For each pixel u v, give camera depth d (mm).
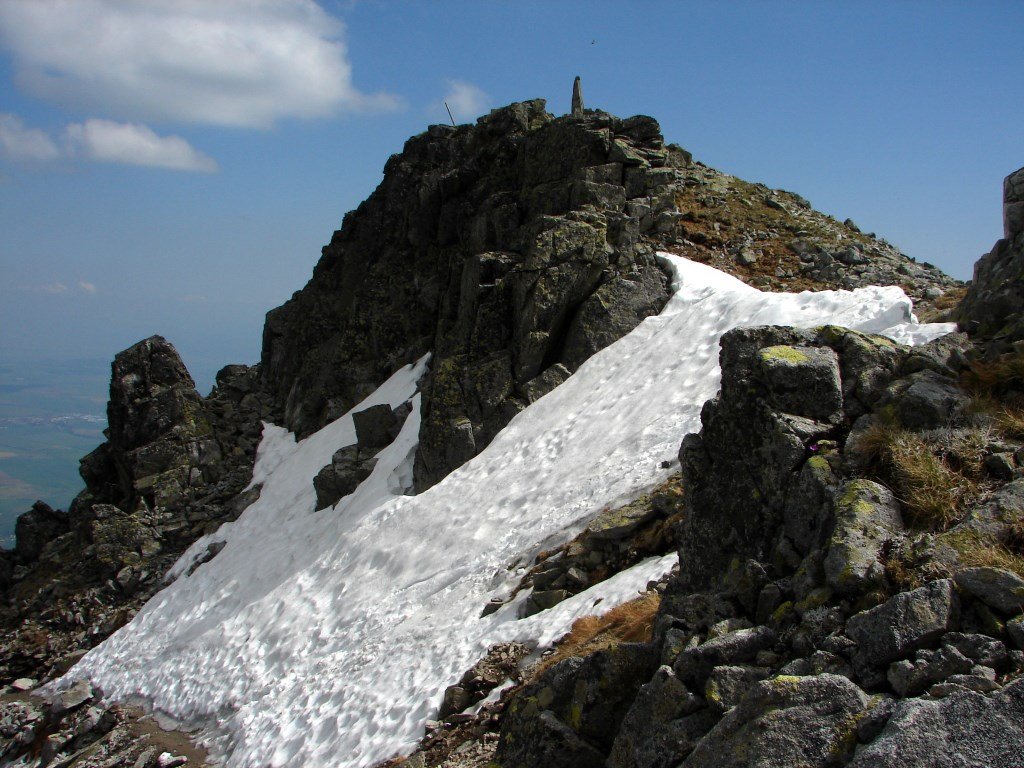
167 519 45750
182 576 41562
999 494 10273
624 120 45969
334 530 35844
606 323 35281
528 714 12156
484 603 24266
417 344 46906
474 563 26781
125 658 35438
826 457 11961
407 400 42625
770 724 8492
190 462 49062
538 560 24688
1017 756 7074
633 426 28781
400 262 52594
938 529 10258
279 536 40031
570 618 19969
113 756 27656
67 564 45938
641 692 10391
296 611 30344
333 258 59875
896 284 38531
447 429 35000
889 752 7547
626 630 17141
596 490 26203
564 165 44781
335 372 50875
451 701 19328
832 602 9898
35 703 34969
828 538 10648
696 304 33938
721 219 45969
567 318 36406
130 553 43656
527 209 44250
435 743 18109
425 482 34938
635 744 10102
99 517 45875
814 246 42406
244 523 43531
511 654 19797
